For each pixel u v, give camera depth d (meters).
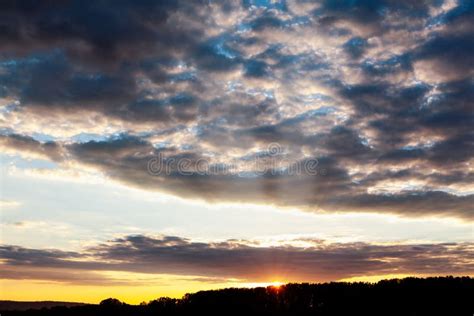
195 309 48.47
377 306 42.47
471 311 38.16
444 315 38.09
